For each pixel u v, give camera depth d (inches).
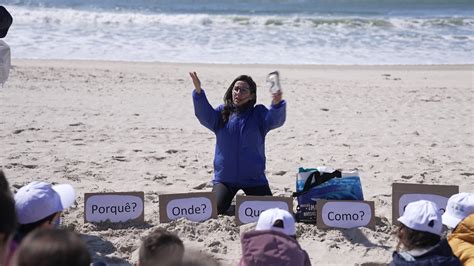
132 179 499.8
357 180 405.1
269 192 424.8
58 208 289.3
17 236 255.0
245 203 390.6
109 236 376.8
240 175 418.6
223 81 961.5
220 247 363.6
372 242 374.9
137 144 611.5
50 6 1691.7
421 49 1278.3
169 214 396.5
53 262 160.7
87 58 1120.2
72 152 574.6
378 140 655.1
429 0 1953.7
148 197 449.4
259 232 262.2
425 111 808.9
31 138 617.3
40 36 1295.5
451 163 570.3
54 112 733.3
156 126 688.4
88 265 166.7
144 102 812.0
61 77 944.9
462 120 765.3
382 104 842.8
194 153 585.6
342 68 1101.7
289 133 674.8
